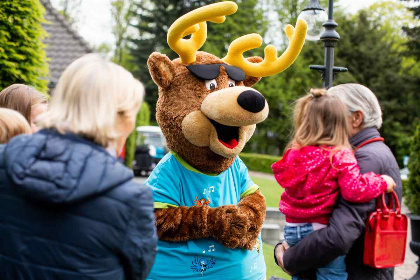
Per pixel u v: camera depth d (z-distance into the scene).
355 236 2.24
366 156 2.35
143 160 18.59
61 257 1.58
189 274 2.93
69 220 1.58
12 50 5.96
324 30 4.73
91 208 1.59
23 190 1.52
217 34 28.94
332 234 2.23
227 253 3.01
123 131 1.84
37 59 6.31
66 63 12.63
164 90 3.14
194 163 3.10
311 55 28.06
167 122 3.07
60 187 1.50
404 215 2.34
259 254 3.27
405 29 24.81
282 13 29.17
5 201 1.64
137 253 1.66
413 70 28.25
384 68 28.12
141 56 31.45
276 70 3.31
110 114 1.70
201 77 3.06
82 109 1.67
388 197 2.34
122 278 1.69
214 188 3.14
